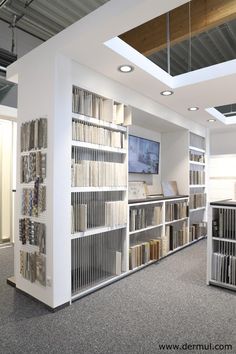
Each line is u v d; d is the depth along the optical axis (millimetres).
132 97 3471
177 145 5309
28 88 2738
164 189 4855
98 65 2779
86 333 2072
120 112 3215
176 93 3625
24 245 2773
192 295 2791
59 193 2475
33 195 2635
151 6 1843
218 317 2332
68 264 2562
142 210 3775
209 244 3092
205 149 5906
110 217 3131
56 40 2434
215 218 3123
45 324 2201
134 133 4742
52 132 2443
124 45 2629
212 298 2721
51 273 2434
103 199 3252
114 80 3166
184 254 4379
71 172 2635
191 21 3123
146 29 3471
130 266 3434
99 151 3195
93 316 2342
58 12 3734
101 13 2061
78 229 2768
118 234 3391
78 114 2766
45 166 2508
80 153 2963
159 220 4145
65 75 2545
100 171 3014
